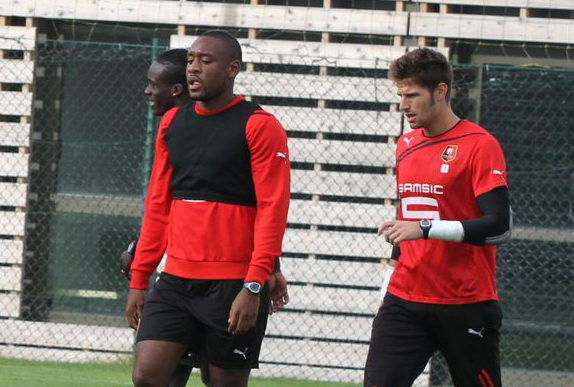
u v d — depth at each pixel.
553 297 23.02
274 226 11.12
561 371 22.78
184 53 13.51
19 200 24.30
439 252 11.52
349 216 23.59
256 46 24.12
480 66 22.38
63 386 19.70
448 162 11.45
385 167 23.59
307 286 23.59
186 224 11.40
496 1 23.91
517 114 23.67
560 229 23.19
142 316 11.64
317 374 23.41
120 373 22.27
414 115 11.55
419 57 11.52
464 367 11.76
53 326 24.03
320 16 24.17
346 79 23.67
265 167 11.17
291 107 23.81
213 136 11.27
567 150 23.42
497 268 23.31
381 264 23.42
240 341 11.33
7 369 21.75
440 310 11.59
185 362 12.93
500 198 11.19
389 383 11.71
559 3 23.67
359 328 23.45
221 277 11.27
